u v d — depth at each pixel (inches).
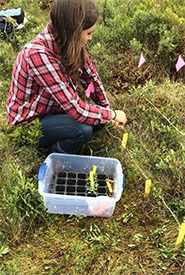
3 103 101.2
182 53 116.3
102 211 75.7
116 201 75.4
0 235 72.0
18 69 67.7
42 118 80.7
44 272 67.4
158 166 82.5
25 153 83.1
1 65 115.0
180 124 96.0
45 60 63.0
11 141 77.5
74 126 79.2
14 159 85.0
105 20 133.6
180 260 68.4
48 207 75.5
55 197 70.7
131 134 92.9
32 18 147.8
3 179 80.3
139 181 84.7
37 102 74.1
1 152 86.3
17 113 77.0
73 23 57.6
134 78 113.6
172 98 101.2
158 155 89.7
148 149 92.2
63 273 67.7
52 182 85.0
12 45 135.0
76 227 76.2
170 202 77.7
